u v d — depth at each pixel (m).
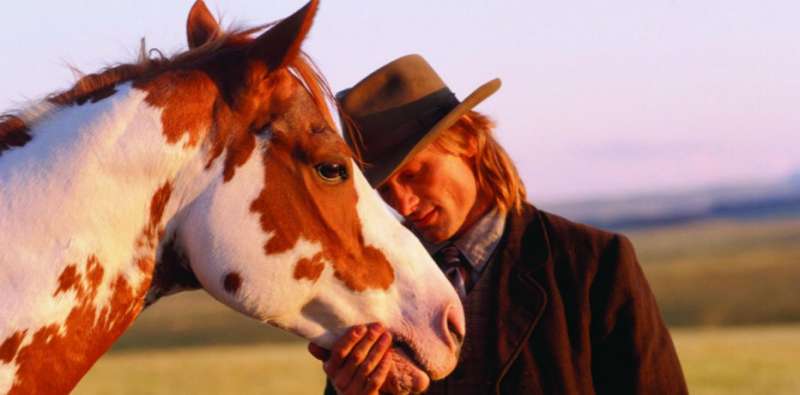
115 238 2.66
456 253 3.44
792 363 16.34
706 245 78.75
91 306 2.62
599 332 3.33
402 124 3.42
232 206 2.77
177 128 2.73
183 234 2.77
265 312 2.83
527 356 3.24
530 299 3.29
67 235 2.58
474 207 3.47
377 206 3.02
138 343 36.81
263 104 2.83
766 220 122.94
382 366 2.95
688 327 34.47
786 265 50.03
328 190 2.88
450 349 3.03
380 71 3.53
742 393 12.73
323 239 2.86
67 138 2.66
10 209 2.56
